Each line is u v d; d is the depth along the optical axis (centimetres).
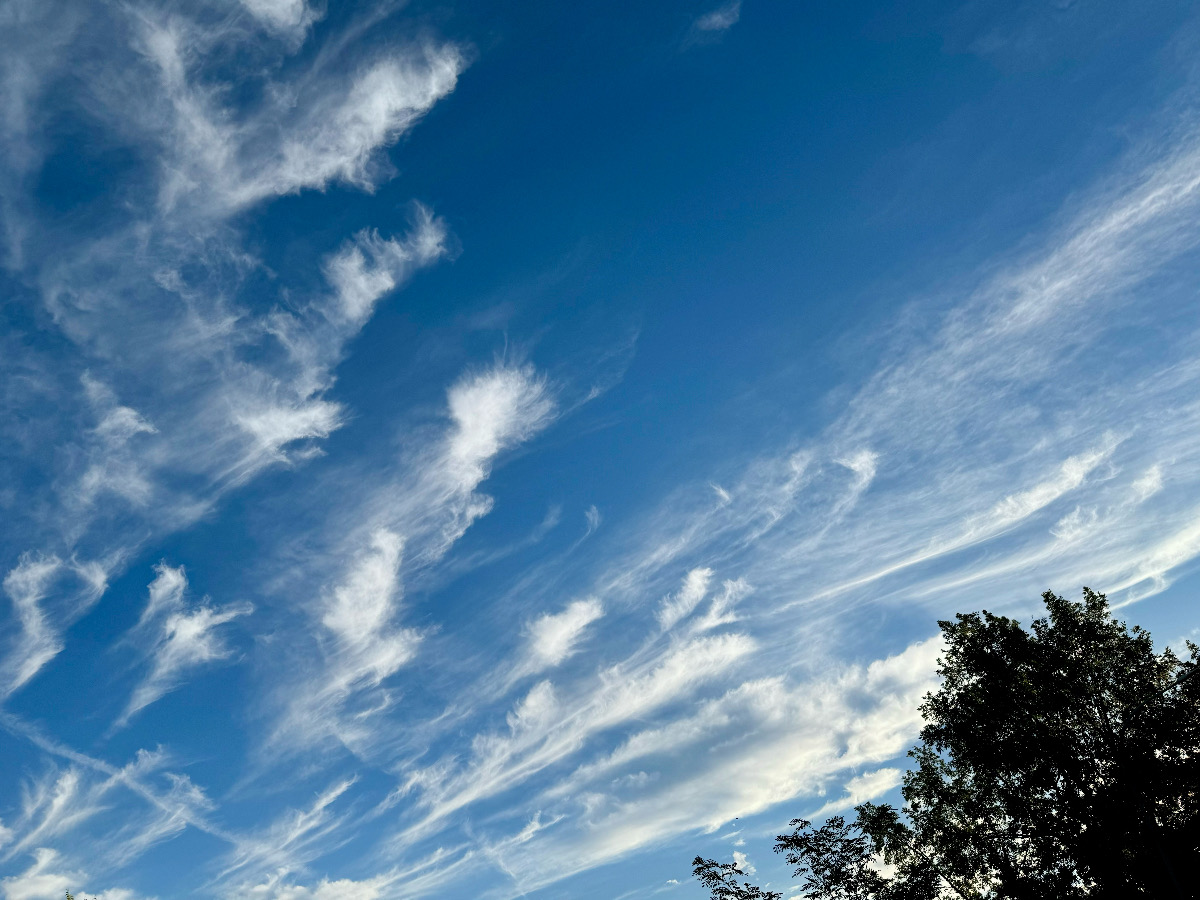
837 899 2997
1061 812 2958
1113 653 3103
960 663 3347
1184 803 2858
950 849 3169
